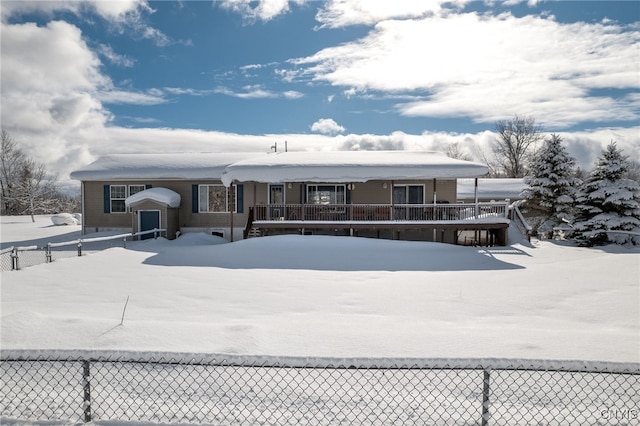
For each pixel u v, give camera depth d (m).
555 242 22.56
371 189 24.58
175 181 25.34
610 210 22.30
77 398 4.28
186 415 3.93
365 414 4.01
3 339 5.88
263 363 3.43
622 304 9.29
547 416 3.98
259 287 11.34
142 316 8.21
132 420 3.75
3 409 4.01
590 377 5.00
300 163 22.75
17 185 53.47
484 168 21.67
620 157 22.70
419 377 4.97
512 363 3.41
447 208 22.17
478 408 4.14
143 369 5.17
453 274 13.54
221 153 28.98
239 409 4.08
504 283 11.92
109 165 26.23
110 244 22.12
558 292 10.64
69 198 59.75
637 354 5.54
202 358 3.49
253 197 24.88
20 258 17.28
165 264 14.95
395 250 18.33
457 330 6.87
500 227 21.09
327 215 22.80
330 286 11.54
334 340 6.11
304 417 3.92
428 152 26.84
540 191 25.56
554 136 26.00
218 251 17.75
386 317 8.27
